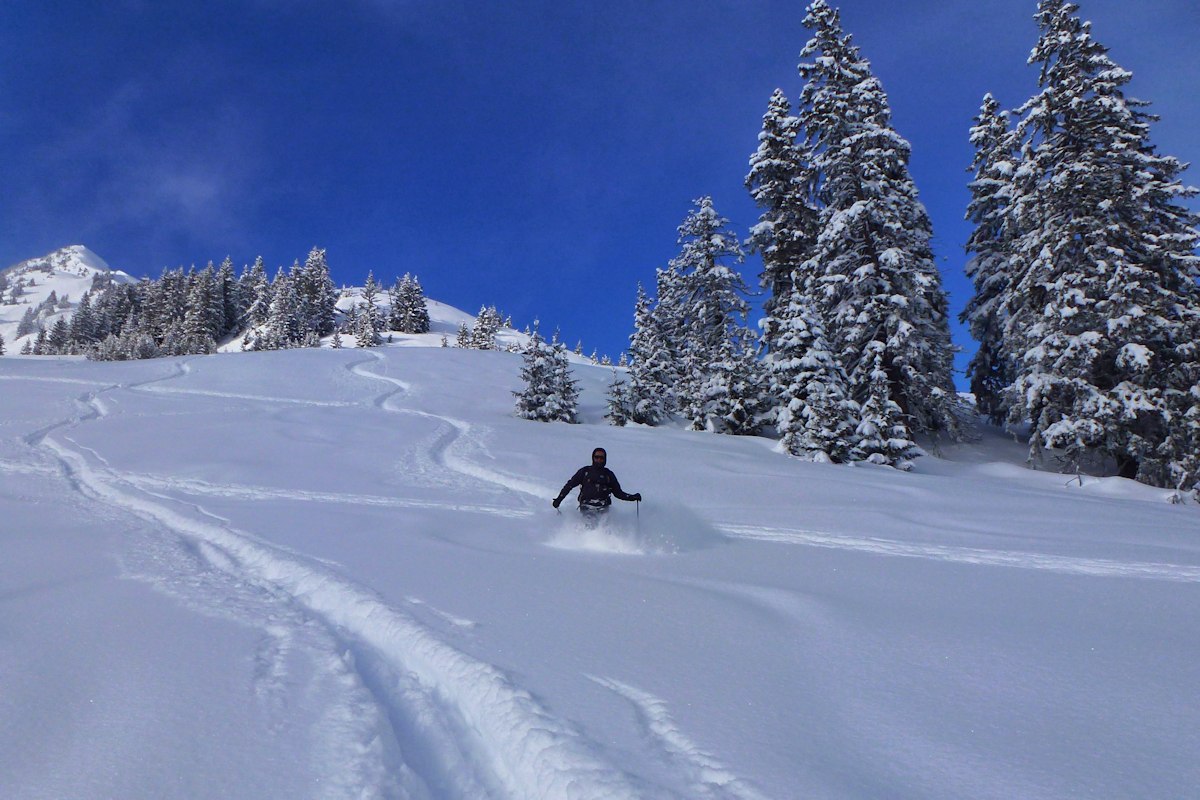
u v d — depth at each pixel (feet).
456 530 24.70
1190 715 8.80
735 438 77.36
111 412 70.69
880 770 7.25
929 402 79.20
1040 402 69.92
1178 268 69.41
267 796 6.79
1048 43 75.20
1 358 141.49
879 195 82.17
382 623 12.43
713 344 112.98
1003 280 95.71
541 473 44.37
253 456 48.06
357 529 23.91
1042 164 75.31
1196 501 56.18
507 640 11.49
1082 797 6.69
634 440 67.26
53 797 6.57
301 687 9.53
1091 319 67.26
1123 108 70.13
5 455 45.06
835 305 87.56
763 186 104.83
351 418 73.61
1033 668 10.61
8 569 16.90
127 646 11.09
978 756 7.61
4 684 9.34
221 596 14.56
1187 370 64.95
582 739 7.82
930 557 21.39
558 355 92.53
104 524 24.61
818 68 93.40
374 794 6.88
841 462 64.39
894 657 11.07
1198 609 14.62
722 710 8.77
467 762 8.15
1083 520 31.30
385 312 411.34
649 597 14.85
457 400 102.17
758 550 22.30
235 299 352.08
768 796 6.63
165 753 7.54
